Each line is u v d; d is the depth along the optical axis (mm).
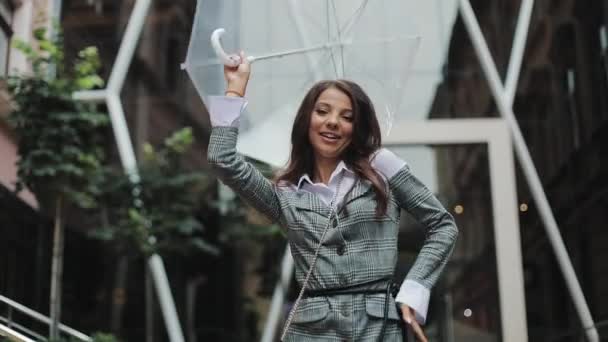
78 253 10742
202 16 3656
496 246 10320
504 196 10430
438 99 10672
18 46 8062
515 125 10539
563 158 10234
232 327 11523
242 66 2199
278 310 11531
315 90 2219
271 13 5652
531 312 10188
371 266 2023
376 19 4242
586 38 9820
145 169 10430
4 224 7867
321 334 1986
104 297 10914
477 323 10336
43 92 7844
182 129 11203
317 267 2029
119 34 10859
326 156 2166
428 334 10344
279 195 2148
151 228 10125
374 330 1976
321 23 3838
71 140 8016
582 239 9781
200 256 11703
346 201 2066
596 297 9461
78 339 8102
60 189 7941
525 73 10703
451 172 10734
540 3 10703
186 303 11570
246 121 3967
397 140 10578
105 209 10422
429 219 2158
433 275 2084
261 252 11781
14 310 7621
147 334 11008
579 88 9930
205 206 11602
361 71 3602
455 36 10711
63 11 10133
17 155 8102
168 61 11227
